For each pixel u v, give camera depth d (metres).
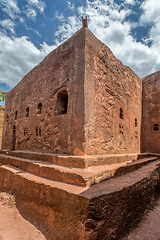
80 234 2.08
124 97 7.11
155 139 9.04
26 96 8.10
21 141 7.70
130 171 4.68
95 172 3.14
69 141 4.55
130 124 7.52
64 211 2.49
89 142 4.32
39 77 7.12
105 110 5.38
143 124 9.60
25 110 7.90
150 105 9.59
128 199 2.99
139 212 3.45
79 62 4.82
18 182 4.25
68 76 5.20
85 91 4.45
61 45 6.00
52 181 3.30
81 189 2.62
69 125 4.68
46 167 3.79
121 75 7.05
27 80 8.30
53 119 5.50
